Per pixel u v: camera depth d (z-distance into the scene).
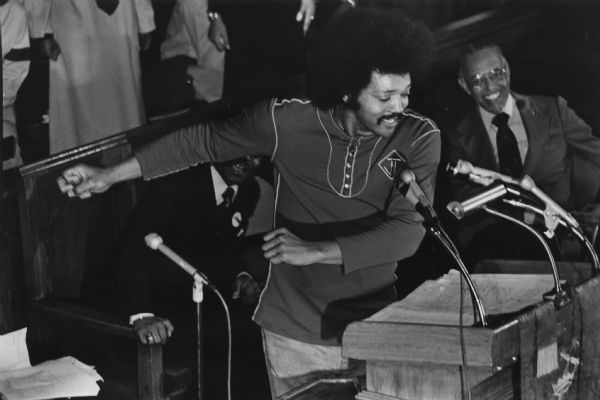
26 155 10.01
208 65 10.91
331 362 5.44
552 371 4.66
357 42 5.01
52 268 6.79
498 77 8.13
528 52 11.95
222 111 7.74
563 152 8.37
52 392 5.57
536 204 5.25
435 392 4.41
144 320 5.87
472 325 4.35
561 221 5.10
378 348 4.39
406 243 5.34
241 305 7.73
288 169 5.41
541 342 4.55
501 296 4.86
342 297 5.42
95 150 6.95
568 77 11.49
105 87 9.53
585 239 5.25
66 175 5.60
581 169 8.43
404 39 5.04
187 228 7.50
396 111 5.11
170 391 5.93
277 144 5.34
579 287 5.03
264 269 6.98
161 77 10.96
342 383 5.08
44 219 6.72
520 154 8.34
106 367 6.47
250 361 7.46
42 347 6.75
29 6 8.93
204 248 7.53
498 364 4.24
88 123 9.51
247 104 7.92
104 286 7.21
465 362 4.21
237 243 7.61
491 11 11.70
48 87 10.30
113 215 7.25
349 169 5.31
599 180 8.44
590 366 5.11
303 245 5.20
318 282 5.41
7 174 7.12
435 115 8.84
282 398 4.89
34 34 9.09
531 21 11.84
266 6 13.27
